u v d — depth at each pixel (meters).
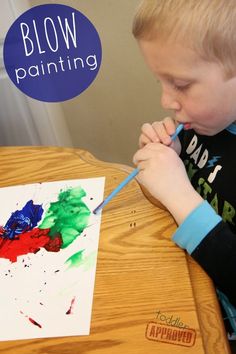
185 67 0.56
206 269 0.56
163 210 0.65
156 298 0.51
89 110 1.39
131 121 1.40
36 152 0.83
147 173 0.66
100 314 0.50
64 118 1.41
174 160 0.66
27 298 0.54
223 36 0.53
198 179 0.75
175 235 0.58
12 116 1.28
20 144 1.33
